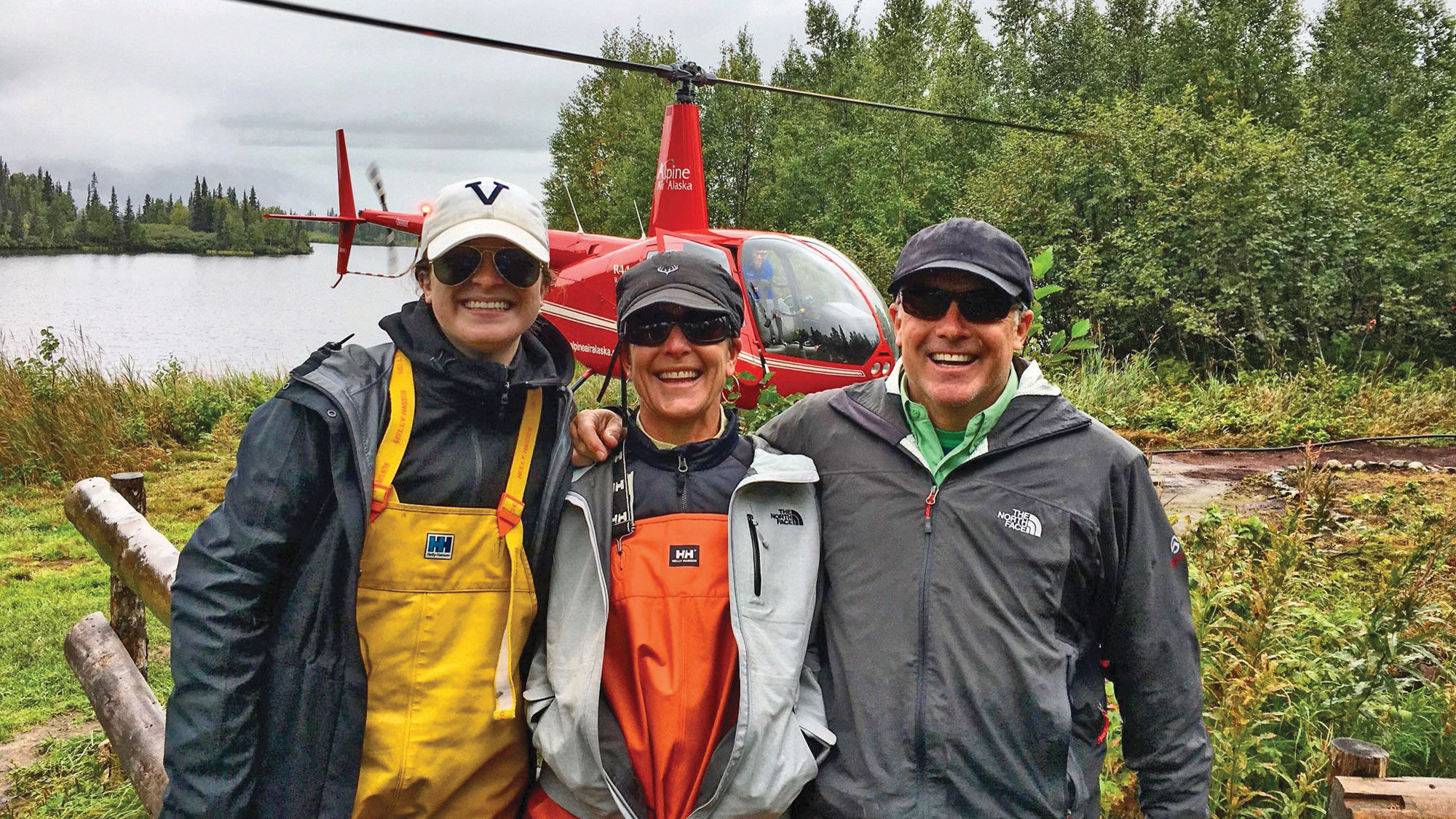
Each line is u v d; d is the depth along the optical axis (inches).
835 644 78.8
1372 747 87.3
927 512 78.2
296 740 72.2
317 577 72.4
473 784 76.9
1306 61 1088.2
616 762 73.9
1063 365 428.1
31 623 218.8
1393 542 199.2
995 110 1047.6
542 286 79.2
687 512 78.0
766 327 316.2
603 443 78.9
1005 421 79.5
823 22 1348.4
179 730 69.0
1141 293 501.4
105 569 261.3
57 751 164.9
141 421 415.5
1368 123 941.2
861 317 318.7
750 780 72.0
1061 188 539.5
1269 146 496.1
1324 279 486.0
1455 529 188.1
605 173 1412.4
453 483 74.2
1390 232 496.1
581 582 78.1
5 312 2073.1
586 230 1498.5
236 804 69.1
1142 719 79.5
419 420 74.4
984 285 76.6
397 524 72.9
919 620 75.8
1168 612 78.3
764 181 1099.3
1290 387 422.0
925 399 81.6
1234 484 300.0
